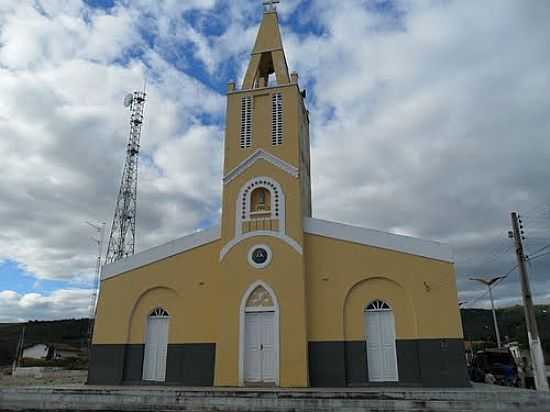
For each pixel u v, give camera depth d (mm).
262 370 21797
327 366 21656
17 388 19016
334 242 23422
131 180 53375
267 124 25844
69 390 18500
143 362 23688
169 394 17266
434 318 21172
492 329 71750
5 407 18484
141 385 22984
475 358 31547
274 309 22375
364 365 21438
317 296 22766
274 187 24500
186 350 23219
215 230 24828
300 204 23984
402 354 21266
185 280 24359
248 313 22734
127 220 51969
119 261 25578
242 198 24656
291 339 21734
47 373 45906
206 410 16688
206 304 23703
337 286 22719
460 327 20766
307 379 21156
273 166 24875
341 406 16000
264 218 23984
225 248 23828
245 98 26781
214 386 21750
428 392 16969
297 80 26469
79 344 83688
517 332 61719
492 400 15883
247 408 16469
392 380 21141
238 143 25875
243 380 21609
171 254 25000
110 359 23875
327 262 23172
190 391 17750
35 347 72250
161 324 24344
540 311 59562
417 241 22375
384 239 22812
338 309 22359
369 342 21953
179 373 22938
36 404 18266
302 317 21953
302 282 22484
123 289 25016
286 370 21375
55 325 94188
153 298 24641
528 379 26844
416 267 22031
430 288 21578
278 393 17250
